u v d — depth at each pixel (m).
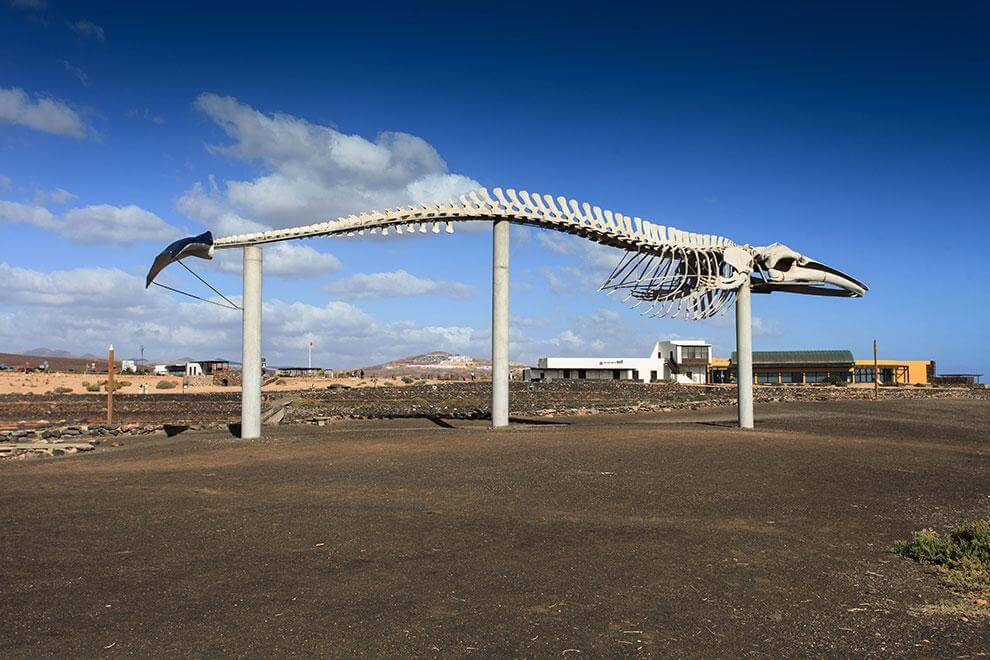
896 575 7.61
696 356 82.94
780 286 26.16
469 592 6.80
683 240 23.66
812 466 15.00
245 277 21.66
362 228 22.30
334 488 12.48
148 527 9.53
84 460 17.67
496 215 22.98
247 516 10.16
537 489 12.31
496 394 23.11
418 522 9.77
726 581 7.29
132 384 65.44
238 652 5.37
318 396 49.72
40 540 8.84
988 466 15.95
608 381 66.50
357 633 5.76
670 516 10.33
